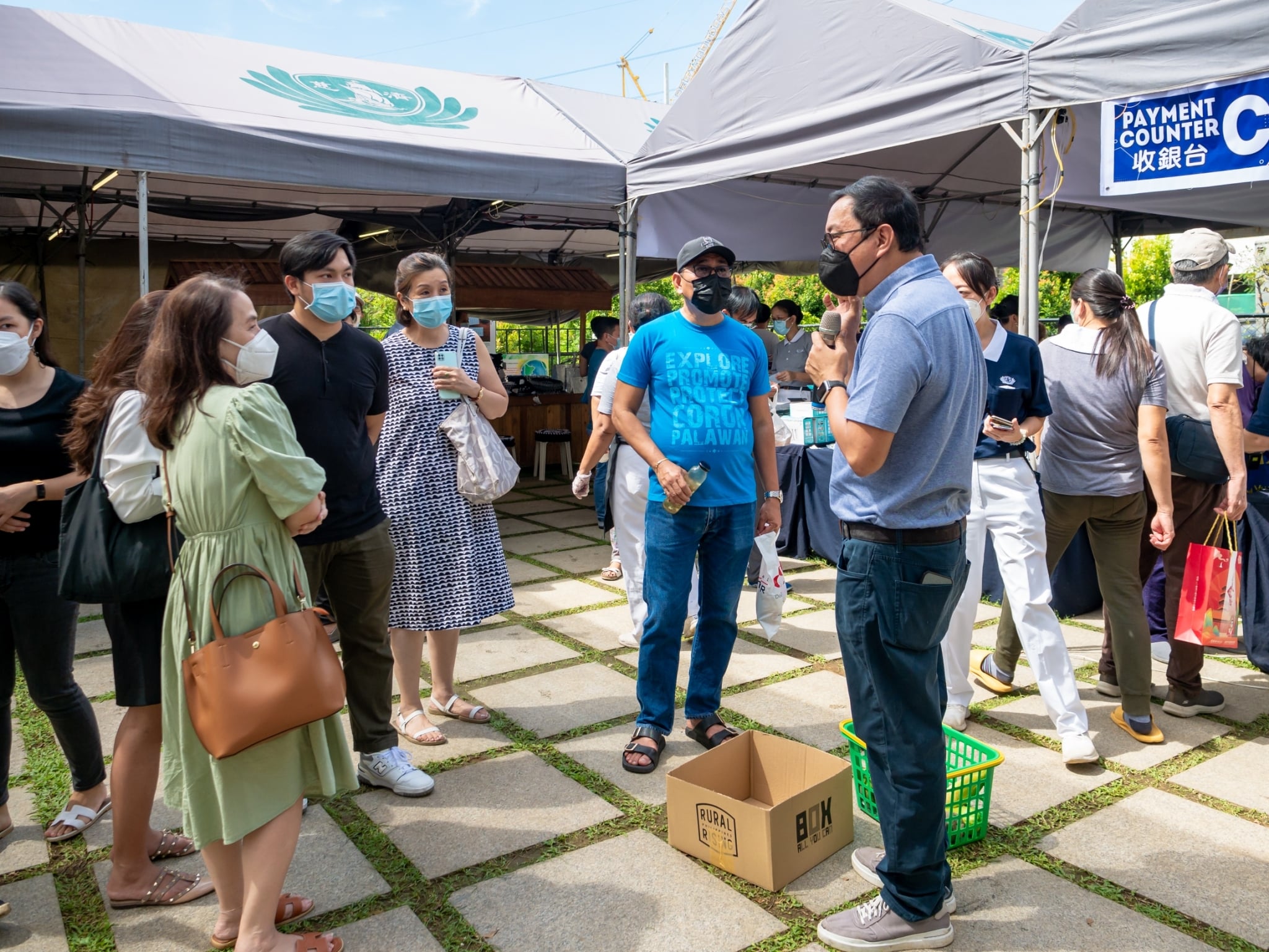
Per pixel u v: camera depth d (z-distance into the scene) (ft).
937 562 6.60
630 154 23.31
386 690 9.73
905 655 6.69
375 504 9.39
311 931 7.38
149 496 6.75
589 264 42.83
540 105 25.50
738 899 7.75
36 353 8.29
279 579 6.61
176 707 6.75
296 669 6.31
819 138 17.35
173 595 6.61
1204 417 11.19
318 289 8.45
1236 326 10.63
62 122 16.03
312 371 8.69
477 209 29.19
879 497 6.60
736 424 10.05
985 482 10.53
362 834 8.89
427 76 25.32
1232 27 11.56
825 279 6.98
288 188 27.48
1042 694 10.33
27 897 7.89
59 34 19.34
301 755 6.81
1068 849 8.48
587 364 34.50
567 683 13.03
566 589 18.49
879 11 16.07
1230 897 7.68
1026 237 14.12
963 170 27.61
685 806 8.38
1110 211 34.53
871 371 6.35
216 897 7.89
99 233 34.24
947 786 8.28
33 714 11.97
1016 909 7.55
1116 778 9.87
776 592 14.24
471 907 7.68
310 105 20.12
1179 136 12.30
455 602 10.66
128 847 7.68
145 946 7.20
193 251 36.45
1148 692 10.75
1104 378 10.43
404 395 10.48
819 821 8.25
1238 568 10.65
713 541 10.32
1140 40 12.45
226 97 19.16
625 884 7.98
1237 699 12.07
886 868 6.97
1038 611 10.34
